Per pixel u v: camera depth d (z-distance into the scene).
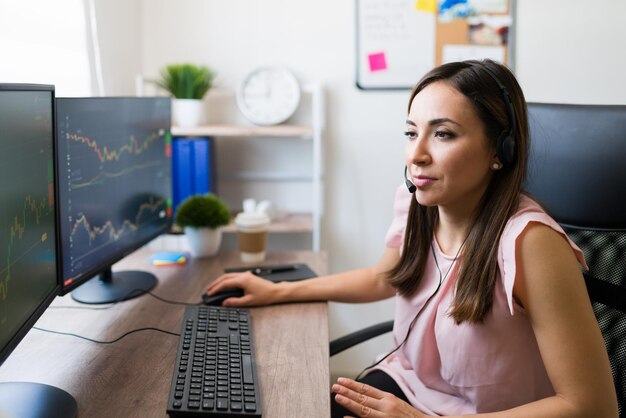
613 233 1.29
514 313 1.12
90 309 1.43
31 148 1.04
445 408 1.27
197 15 2.53
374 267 1.56
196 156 2.31
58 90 1.86
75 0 1.96
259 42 2.54
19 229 0.98
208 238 1.86
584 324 1.04
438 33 2.51
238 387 1.04
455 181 1.12
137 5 2.49
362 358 2.73
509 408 1.19
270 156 2.62
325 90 2.56
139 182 1.64
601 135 1.30
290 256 1.91
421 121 1.13
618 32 2.48
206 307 1.40
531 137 1.36
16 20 1.61
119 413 0.97
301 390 1.07
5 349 0.89
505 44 2.50
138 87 2.36
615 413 1.04
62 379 1.08
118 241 1.53
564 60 2.51
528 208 1.12
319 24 2.52
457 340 1.18
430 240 1.31
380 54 2.53
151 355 1.19
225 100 2.58
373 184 2.62
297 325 1.37
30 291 1.03
